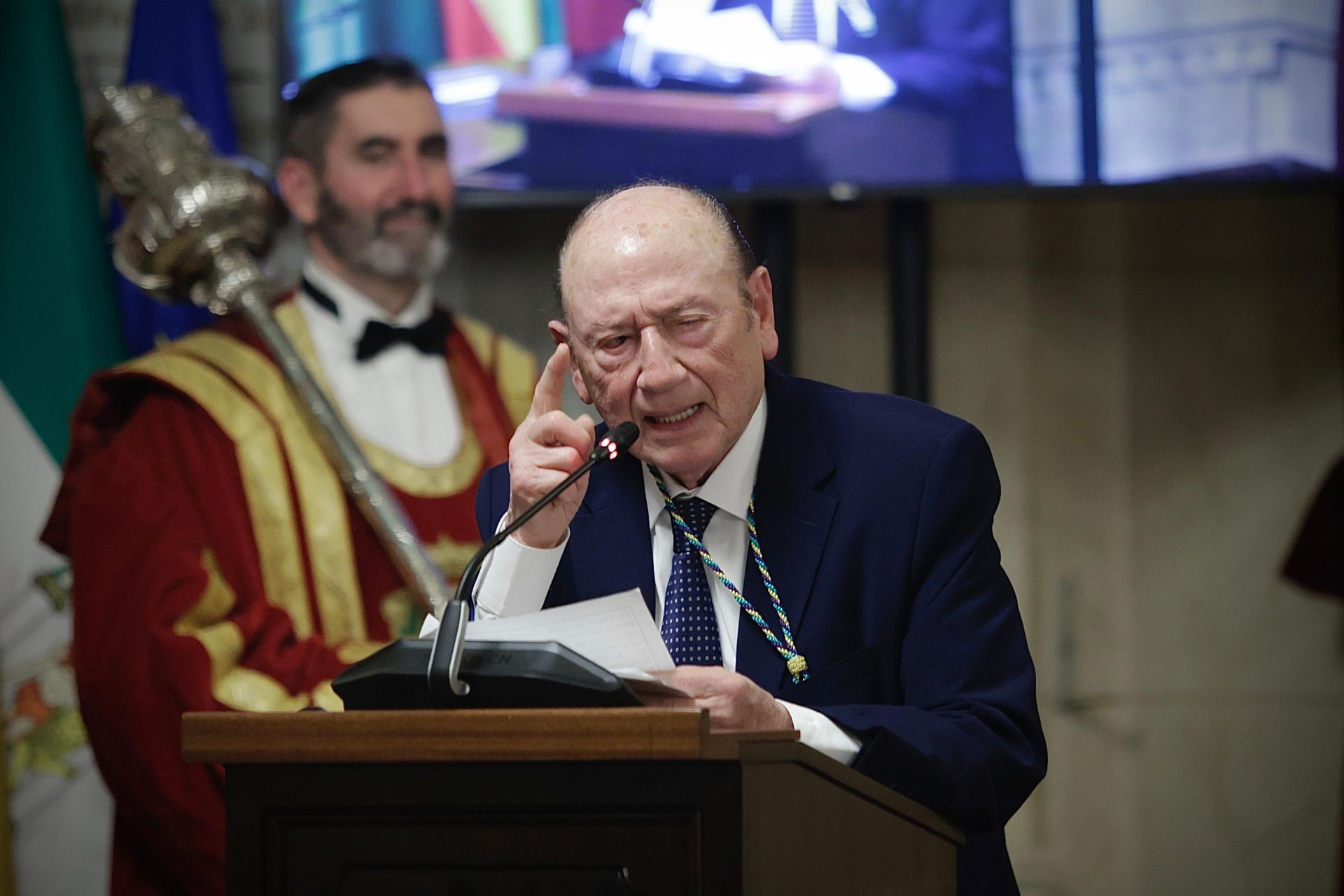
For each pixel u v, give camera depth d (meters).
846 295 20.70
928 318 20.36
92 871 17.17
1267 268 21.41
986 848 8.37
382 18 18.81
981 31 19.12
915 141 19.03
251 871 6.33
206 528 15.02
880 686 8.27
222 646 14.10
